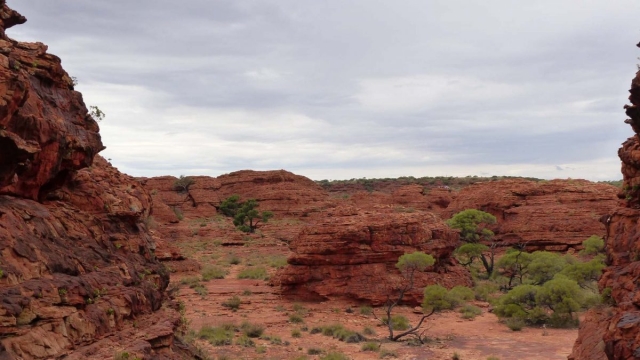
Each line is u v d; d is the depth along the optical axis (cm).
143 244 2122
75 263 1520
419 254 3925
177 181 12675
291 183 12194
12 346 1098
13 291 1178
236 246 8212
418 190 11675
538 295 3550
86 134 1895
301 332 3334
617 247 1873
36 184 1625
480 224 7644
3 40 1534
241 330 3297
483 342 3059
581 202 7656
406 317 3772
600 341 1505
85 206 1922
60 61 1833
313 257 4222
